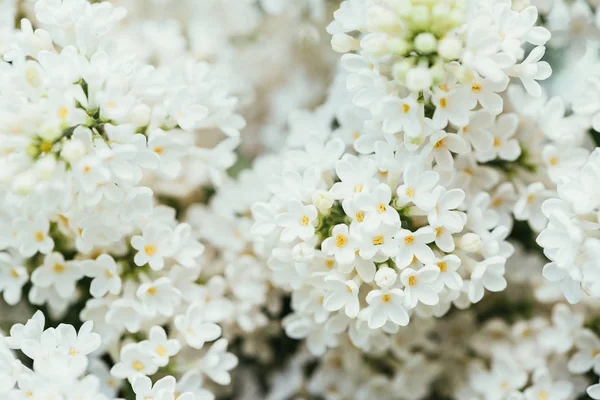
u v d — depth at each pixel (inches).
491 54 15.9
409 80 15.9
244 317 18.5
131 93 16.7
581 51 18.8
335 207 16.8
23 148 16.1
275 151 20.6
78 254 17.6
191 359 17.7
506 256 17.0
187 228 17.4
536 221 17.5
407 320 16.4
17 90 16.3
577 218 16.2
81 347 16.4
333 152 17.2
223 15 21.0
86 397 16.1
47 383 16.1
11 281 17.5
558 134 17.6
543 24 18.6
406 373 19.0
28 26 16.8
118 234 17.0
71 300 17.9
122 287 17.5
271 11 20.6
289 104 20.8
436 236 16.5
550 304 19.3
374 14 16.1
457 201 16.4
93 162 16.1
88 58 16.8
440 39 16.1
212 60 20.1
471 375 19.0
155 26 19.7
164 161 17.0
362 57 16.5
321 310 17.1
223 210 18.9
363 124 17.1
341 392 19.3
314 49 21.1
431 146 16.5
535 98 17.8
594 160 16.4
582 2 18.5
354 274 16.7
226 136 20.1
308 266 16.8
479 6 16.2
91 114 16.4
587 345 17.9
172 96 17.0
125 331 17.6
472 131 16.9
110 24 16.8
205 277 18.7
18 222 16.9
